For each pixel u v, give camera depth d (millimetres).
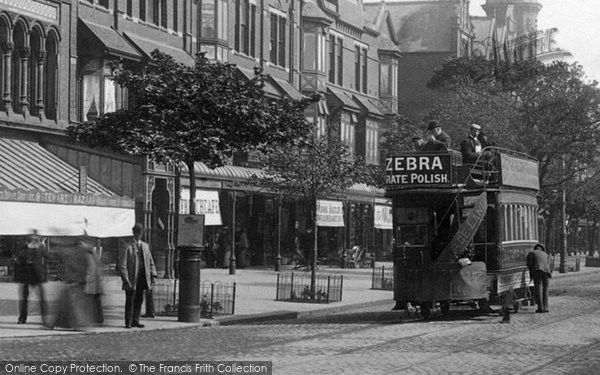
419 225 27219
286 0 64375
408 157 27250
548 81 56344
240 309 29422
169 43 50469
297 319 27969
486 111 55469
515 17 149625
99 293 23219
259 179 39938
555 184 57625
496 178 28031
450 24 104438
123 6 46250
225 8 54969
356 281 46625
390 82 82375
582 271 68000
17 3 38719
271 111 27375
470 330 24172
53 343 19828
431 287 26625
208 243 54594
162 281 40469
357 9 77938
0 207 32219
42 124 39938
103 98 43000
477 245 27922
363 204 72688
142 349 19094
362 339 21750
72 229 35406
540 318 28047
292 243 62469
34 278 23188
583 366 17500
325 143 39062
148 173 43000
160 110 26438
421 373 16234
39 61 40344
